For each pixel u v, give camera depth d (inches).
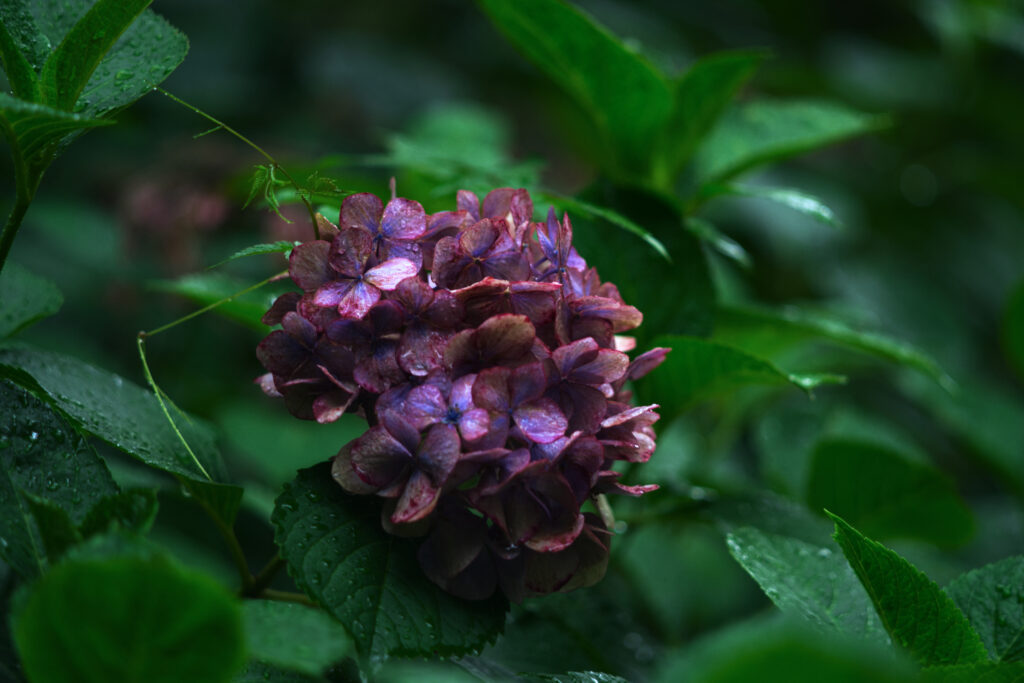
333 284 38.4
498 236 38.7
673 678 41.6
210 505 39.8
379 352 38.5
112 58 40.8
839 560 41.6
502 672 40.6
